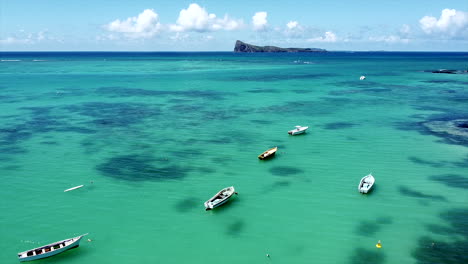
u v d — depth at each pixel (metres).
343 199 37.50
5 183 41.38
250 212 35.22
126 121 71.12
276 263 27.64
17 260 28.05
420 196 37.72
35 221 33.47
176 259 28.22
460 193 38.16
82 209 35.72
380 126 65.81
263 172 44.91
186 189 40.22
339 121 70.31
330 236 30.97
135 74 171.50
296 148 54.00
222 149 53.66
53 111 80.62
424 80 140.12
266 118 73.69
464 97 96.38
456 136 58.28
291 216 34.31
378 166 46.16
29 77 151.50
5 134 61.00
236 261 27.94
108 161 48.53
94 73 175.50
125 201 37.41
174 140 58.03
